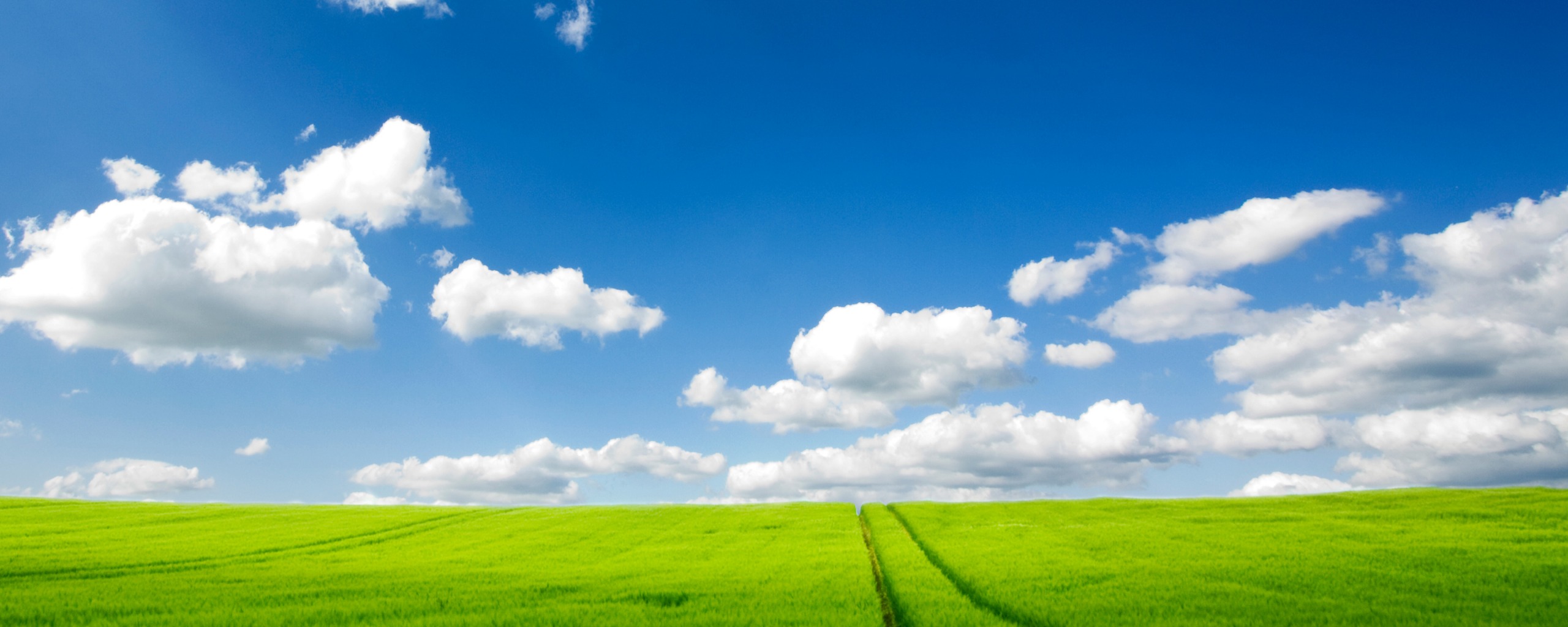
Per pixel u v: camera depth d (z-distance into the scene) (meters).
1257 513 46.81
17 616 18.94
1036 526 41.81
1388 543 30.88
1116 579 22.94
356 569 29.39
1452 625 16.02
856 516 52.62
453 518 53.94
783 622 17.58
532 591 22.81
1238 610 17.84
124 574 28.66
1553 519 36.91
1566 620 16.33
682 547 37.16
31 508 58.09
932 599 20.23
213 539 41.16
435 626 17.52
